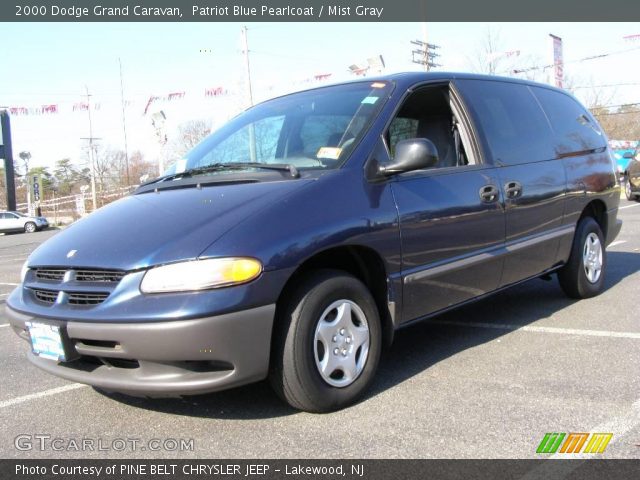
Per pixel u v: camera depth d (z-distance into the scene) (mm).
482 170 4262
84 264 3068
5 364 4613
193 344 2805
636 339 4348
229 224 3012
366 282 3658
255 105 4891
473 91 4551
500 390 3490
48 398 3758
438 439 2914
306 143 3850
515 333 4645
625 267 7191
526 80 5367
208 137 4715
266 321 2957
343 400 3275
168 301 2824
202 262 2855
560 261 5223
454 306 4078
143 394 2975
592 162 5645
